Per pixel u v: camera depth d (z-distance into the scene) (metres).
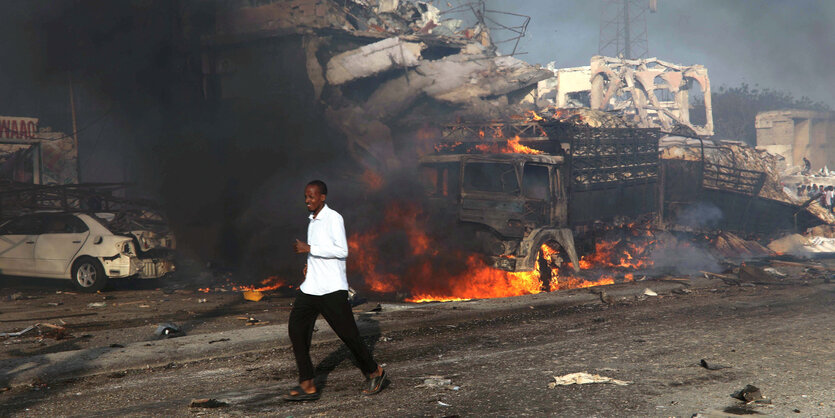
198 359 6.42
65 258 12.70
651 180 15.46
